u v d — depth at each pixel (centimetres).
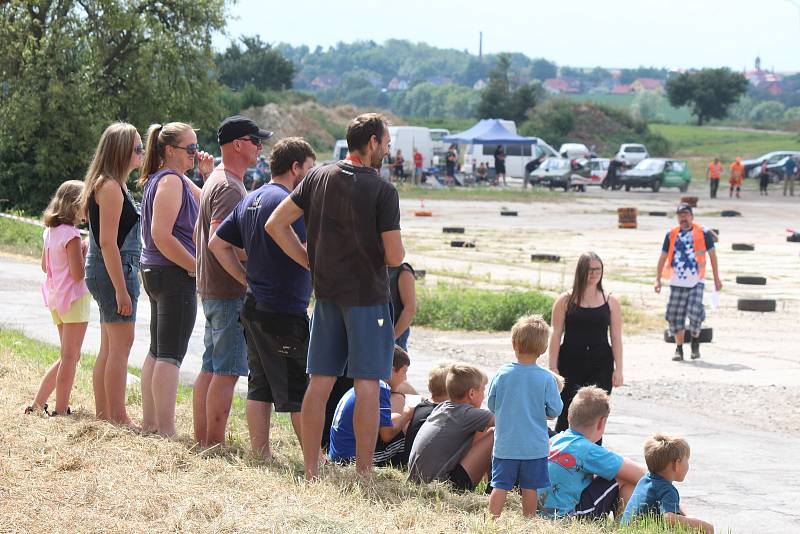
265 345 948
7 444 873
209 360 1036
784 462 1313
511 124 9906
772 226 5800
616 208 7031
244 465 886
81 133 5156
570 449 966
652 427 1519
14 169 5097
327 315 886
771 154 10456
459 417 1005
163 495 756
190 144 1046
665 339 2339
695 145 14500
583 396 992
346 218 860
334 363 894
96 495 748
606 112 13825
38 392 1093
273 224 895
